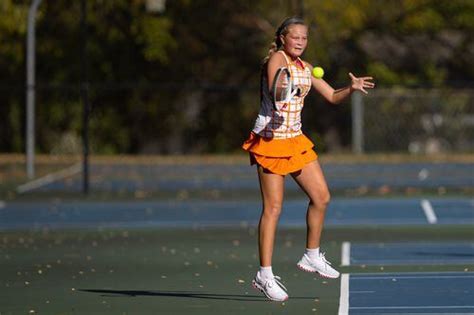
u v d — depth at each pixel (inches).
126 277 1626.5
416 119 4618.6
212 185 3442.4
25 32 4426.7
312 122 4574.3
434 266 1712.6
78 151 4665.4
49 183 3508.9
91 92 4653.1
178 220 2502.5
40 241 2127.2
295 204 2792.8
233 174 3878.0
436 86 3088.1
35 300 1419.8
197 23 4699.8
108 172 3964.1
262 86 1299.2
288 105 1288.1
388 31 4830.2
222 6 4680.1
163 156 4640.8
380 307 1342.3
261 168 1301.7
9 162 4311.0
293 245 2018.9
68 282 1579.7
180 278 1612.9
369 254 1878.7
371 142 4630.9
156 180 3641.7
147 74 4709.6
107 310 1338.6
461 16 4822.8
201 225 2396.7
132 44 4680.1
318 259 1342.3
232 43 4724.4
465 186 3316.9
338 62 4736.7
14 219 2544.3
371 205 2770.7
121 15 4598.9
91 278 1619.1
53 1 4630.9
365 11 4658.0
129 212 2682.1
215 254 1900.8
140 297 1434.5
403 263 1754.4
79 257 1876.2
